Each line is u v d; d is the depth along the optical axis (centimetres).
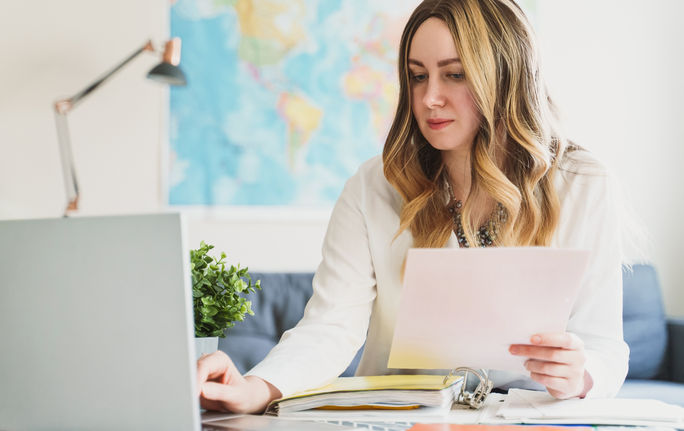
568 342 88
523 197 118
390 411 90
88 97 273
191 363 66
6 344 72
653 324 245
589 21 288
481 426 80
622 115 288
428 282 84
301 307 231
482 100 110
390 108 280
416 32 112
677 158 288
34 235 71
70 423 70
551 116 123
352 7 279
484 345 91
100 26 275
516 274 82
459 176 125
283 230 275
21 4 271
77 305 69
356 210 127
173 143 275
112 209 273
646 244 284
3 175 268
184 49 275
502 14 113
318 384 103
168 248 66
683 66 290
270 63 277
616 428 81
